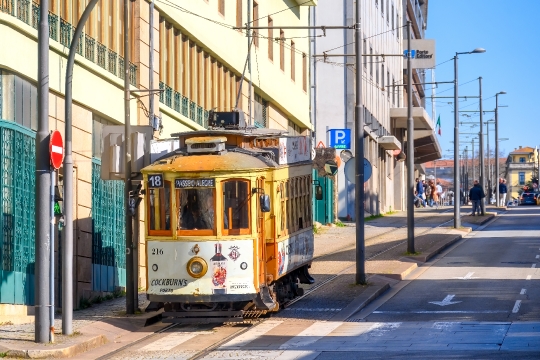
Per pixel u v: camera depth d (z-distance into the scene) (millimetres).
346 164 30609
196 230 21250
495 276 31172
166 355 17719
